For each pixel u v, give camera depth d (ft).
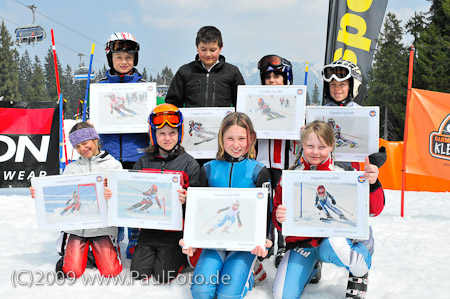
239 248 8.82
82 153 11.24
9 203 19.74
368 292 9.39
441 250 13.00
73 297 8.96
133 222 10.25
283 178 9.04
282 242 11.58
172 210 10.12
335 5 20.15
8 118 21.80
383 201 9.11
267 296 9.19
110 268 10.46
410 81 18.78
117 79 13.97
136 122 13.28
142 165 11.41
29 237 14.23
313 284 10.04
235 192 9.22
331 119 12.23
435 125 18.43
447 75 99.96
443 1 101.14
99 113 13.35
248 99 12.76
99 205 10.51
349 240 8.99
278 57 13.23
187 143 13.07
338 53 20.03
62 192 10.48
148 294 9.32
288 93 12.51
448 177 18.26
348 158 12.20
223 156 10.14
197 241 8.99
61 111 22.29
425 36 104.63
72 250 10.48
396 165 28.53
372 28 19.69
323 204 8.89
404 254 12.57
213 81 14.14
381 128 117.91
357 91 12.59
